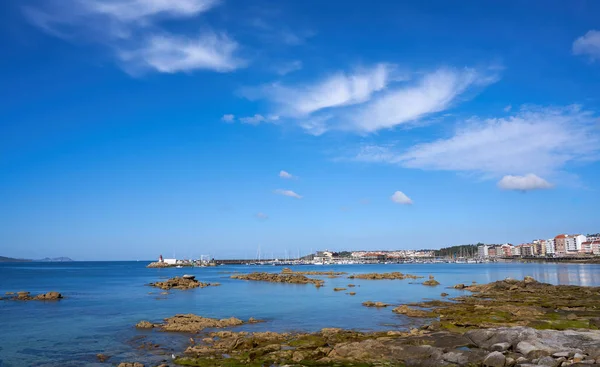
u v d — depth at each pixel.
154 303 77.38
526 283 99.19
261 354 35.53
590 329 40.62
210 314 61.94
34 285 129.38
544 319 47.88
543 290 87.88
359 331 46.91
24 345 41.47
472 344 36.16
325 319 56.31
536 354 30.64
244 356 35.03
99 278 174.25
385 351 34.56
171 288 116.81
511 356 31.08
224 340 41.62
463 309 58.66
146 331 48.06
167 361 34.72
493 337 36.53
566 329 40.88
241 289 112.25
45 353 38.22
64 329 49.84
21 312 65.19
